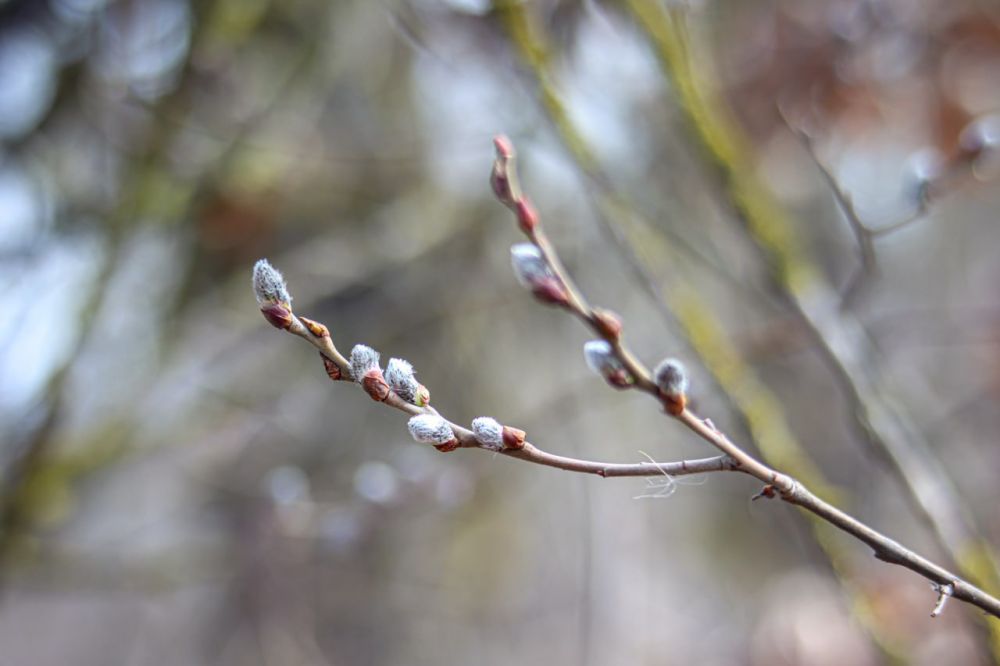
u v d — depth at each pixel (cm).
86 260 94
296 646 113
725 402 65
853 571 66
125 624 154
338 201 116
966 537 62
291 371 118
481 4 70
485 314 130
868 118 92
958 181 64
